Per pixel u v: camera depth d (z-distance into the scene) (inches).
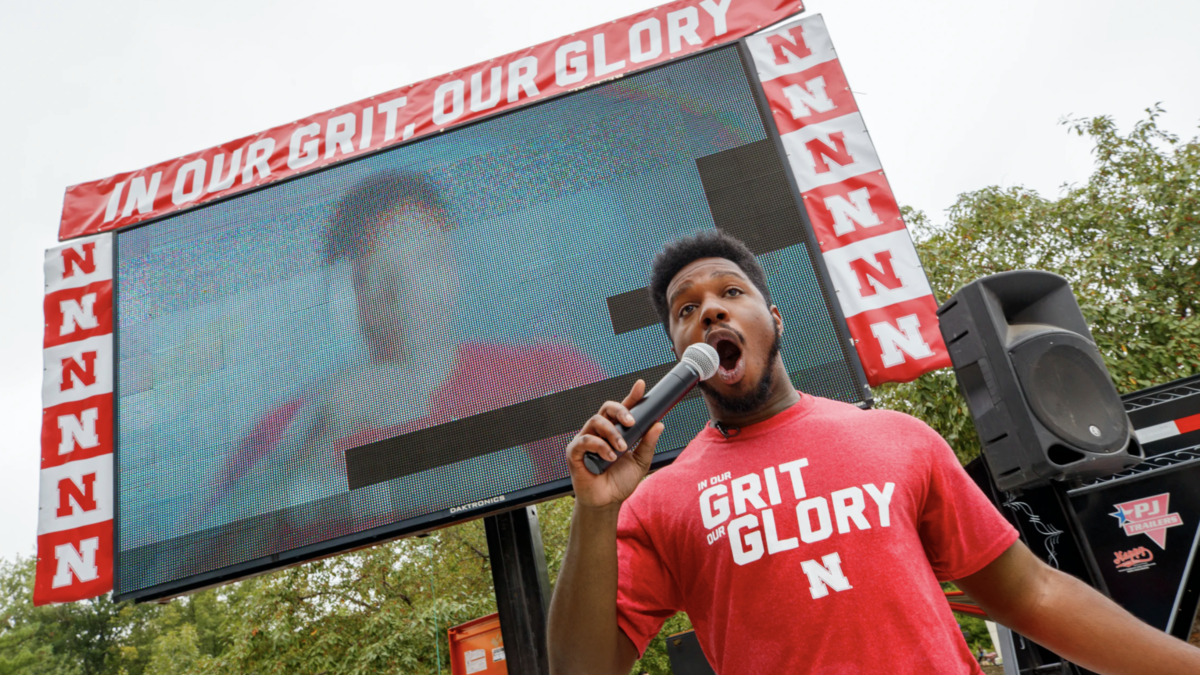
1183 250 232.5
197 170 142.0
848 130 117.1
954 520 42.8
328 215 125.0
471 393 107.1
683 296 53.9
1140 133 260.8
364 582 333.1
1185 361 217.3
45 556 120.6
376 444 107.6
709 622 43.6
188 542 108.6
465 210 119.3
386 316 115.0
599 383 103.9
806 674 36.9
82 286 137.0
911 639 36.2
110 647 911.7
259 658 309.9
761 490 42.8
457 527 355.6
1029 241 254.1
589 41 134.5
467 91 137.3
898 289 108.2
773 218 108.3
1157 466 82.2
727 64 120.6
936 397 205.3
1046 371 68.2
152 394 119.3
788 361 99.2
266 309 120.7
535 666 100.2
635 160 116.8
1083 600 42.4
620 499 42.6
